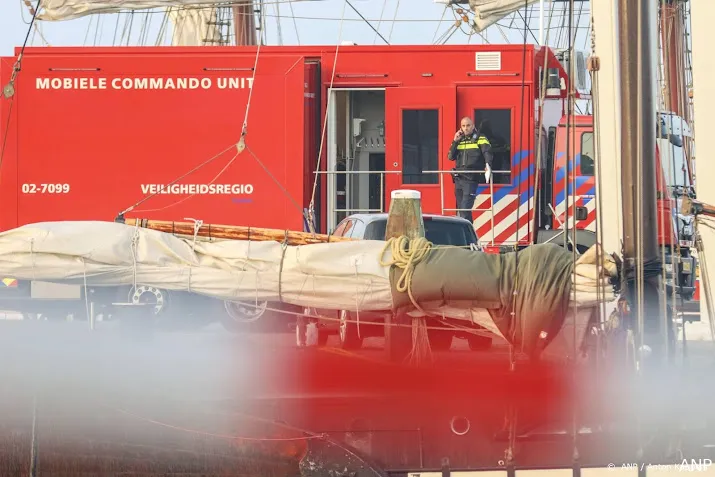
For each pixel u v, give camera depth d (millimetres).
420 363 37031
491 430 35562
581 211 70812
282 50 69938
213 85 67000
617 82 37031
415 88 70250
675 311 37312
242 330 44688
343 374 37188
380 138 71688
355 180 71500
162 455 35906
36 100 66875
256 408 36031
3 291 45750
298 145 66625
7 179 66562
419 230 45094
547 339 35781
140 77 66938
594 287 35406
